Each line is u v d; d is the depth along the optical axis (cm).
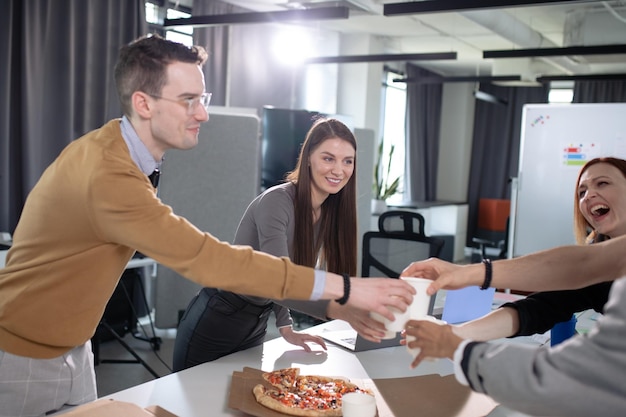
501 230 870
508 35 594
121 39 493
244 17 457
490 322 151
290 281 123
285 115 537
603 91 880
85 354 145
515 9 606
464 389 145
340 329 205
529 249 553
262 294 124
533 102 977
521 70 784
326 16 422
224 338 187
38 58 432
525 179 550
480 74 985
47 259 130
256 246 193
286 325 189
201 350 189
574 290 161
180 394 139
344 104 775
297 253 191
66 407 140
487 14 526
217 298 184
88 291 132
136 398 135
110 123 135
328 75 763
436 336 106
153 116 129
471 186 1023
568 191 532
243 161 468
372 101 777
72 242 128
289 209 188
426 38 764
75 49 459
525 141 548
